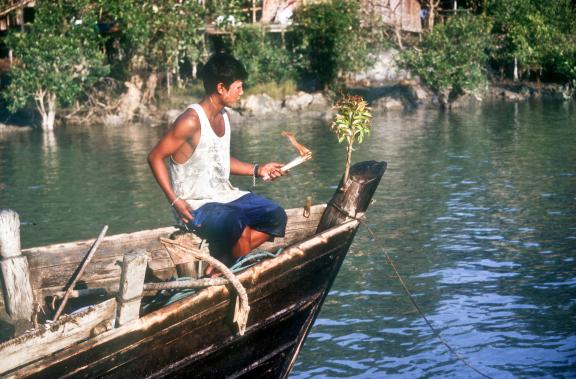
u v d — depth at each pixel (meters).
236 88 5.38
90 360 4.32
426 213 13.05
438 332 7.86
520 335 7.72
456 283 9.33
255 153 20.62
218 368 5.22
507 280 9.38
